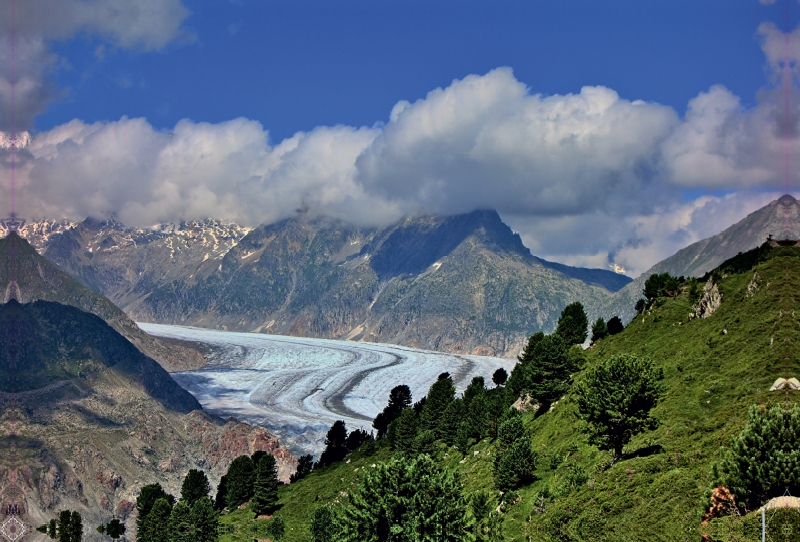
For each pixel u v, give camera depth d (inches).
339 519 2992.1
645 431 3801.7
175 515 5974.4
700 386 4254.4
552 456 4394.7
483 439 5807.1
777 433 2758.4
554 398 5610.2
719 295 5280.5
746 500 2763.3
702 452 3412.9
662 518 3065.9
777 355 4094.5
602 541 3159.5
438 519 2817.4
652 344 5551.2
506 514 3922.2
